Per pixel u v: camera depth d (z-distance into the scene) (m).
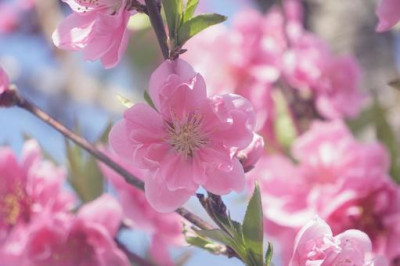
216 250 0.48
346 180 0.57
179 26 0.46
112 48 0.47
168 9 0.46
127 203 0.59
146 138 0.47
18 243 0.57
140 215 0.59
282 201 0.60
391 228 0.56
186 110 0.47
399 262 0.57
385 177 0.57
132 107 0.47
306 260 0.46
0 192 0.58
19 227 0.58
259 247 0.46
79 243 0.58
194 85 0.46
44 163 0.59
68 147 0.61
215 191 0.46
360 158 0.60
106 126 0.59
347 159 0.60
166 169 0.46
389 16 0.49
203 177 0.46
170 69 0.46
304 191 0.60
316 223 0.46
